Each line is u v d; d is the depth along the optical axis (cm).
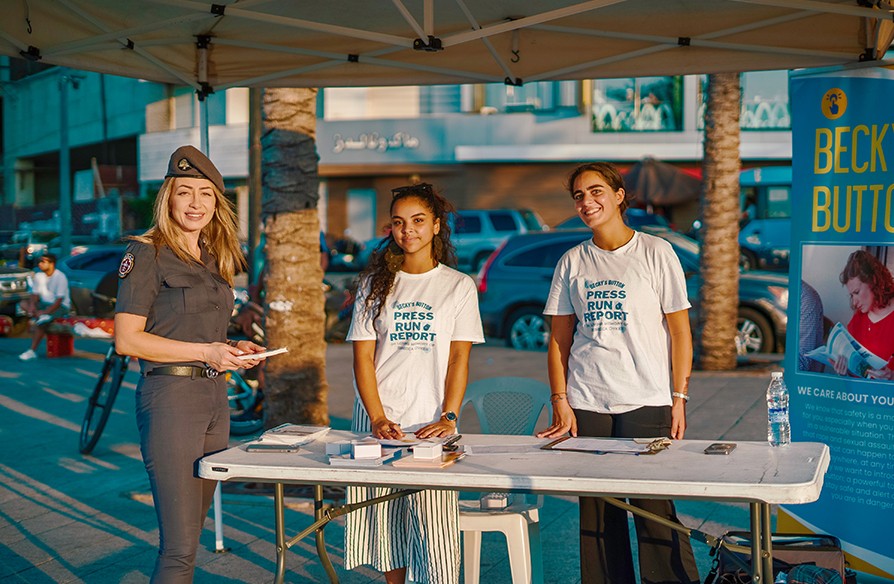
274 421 730
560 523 630
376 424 427
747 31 520
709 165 1138
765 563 341
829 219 500
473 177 3288
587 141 3144
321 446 417
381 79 599
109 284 1496
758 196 2614
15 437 934
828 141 500
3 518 665
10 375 1302
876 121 484
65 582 539
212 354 396
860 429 489
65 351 1483
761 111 2956
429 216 438
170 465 398
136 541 612
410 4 518
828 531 501
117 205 3441
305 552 582
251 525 636
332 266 3009
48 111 4250
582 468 363
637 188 2478
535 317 1450
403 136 3281
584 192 442
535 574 461
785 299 1327
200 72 599
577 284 454
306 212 728
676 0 498
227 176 3453
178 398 401
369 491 447
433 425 428
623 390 442
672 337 447
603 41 554
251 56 598
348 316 1616
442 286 446
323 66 587
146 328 409
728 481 335
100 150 4053
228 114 3484
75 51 547
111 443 907
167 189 411
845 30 494
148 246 406
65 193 2673
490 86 3253
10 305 1811
